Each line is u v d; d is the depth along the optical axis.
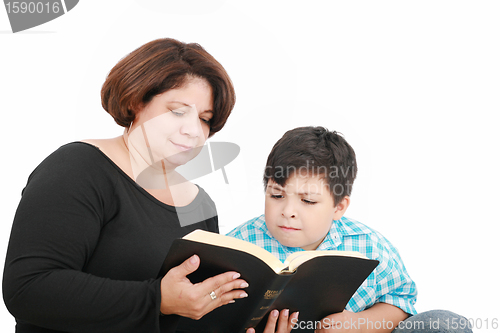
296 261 1.50
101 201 1.50
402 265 2.14
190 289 1.34
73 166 1.48
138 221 1.54
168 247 1.58
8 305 1.36
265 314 1.64
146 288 1.37
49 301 1.32
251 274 1.40
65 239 1.38
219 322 1.63
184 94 1.56
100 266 1.49
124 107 1.57
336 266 1.56
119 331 1.37
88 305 1.33
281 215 1.91
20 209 1.41
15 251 1.36
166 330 1.48
